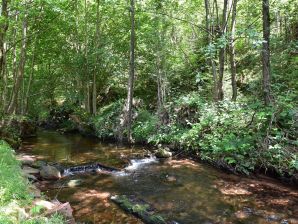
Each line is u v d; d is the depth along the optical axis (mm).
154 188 8742
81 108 21672
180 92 16969
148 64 17859
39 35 17500
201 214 6926
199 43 17422
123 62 19000
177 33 17812
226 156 10258
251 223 6441
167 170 10523
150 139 13773
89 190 8586
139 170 10625
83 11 19922
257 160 9469
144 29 17234
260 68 13750
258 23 14312
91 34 20266
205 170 10375
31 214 4938
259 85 11906
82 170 10648
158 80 16594
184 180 9406
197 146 11875
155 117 14844
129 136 15008
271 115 9125
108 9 18547
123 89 20922
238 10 14922
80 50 20547
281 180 8891
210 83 14805
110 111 18297
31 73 20328
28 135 18016
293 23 13508
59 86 26312
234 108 10961
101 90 22125
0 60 11945
